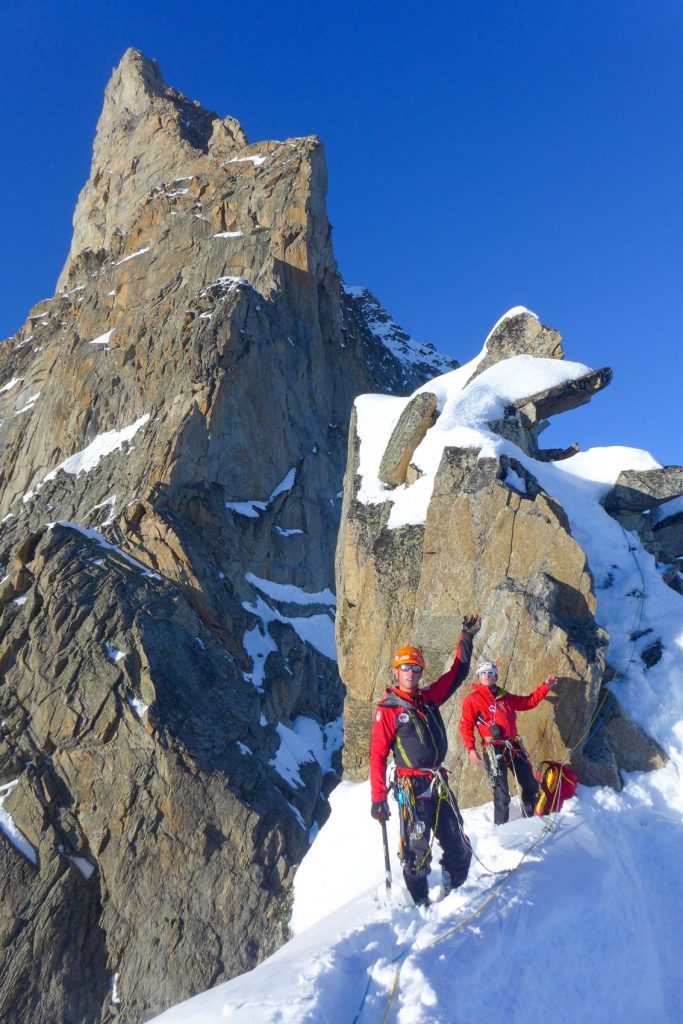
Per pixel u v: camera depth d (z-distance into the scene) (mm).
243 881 15758
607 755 6621
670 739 6879
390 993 3748
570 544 7762
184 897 15594
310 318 37156
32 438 36125
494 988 3904
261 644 24156
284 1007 3492
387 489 11422
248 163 42656
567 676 6832
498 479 8750
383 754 4969
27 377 42500
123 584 21062
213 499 27062
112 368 34906
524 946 4230
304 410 34312
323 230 39906
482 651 7492
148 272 39562
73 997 14586
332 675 26438
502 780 5906
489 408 10805
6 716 18281
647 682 7262
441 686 5297
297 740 22469
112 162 64750
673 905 5461
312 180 39062
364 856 7332
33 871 15977
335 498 33688
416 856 4742
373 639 9805
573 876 4926
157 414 30031
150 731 17406
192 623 21266
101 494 27844
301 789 19984
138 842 16250
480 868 5125
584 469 10727
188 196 42562
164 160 59000
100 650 18922
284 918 8539
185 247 39219
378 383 49812
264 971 4438
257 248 37312
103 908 15664
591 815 5867
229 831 16469
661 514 10758
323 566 30875
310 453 33125
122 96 72062
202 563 23984
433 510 9289
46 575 20812
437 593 8836
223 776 17297
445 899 4730
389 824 7383
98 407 33750
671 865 5770
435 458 10461
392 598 9820
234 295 32469
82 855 16359
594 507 9188
